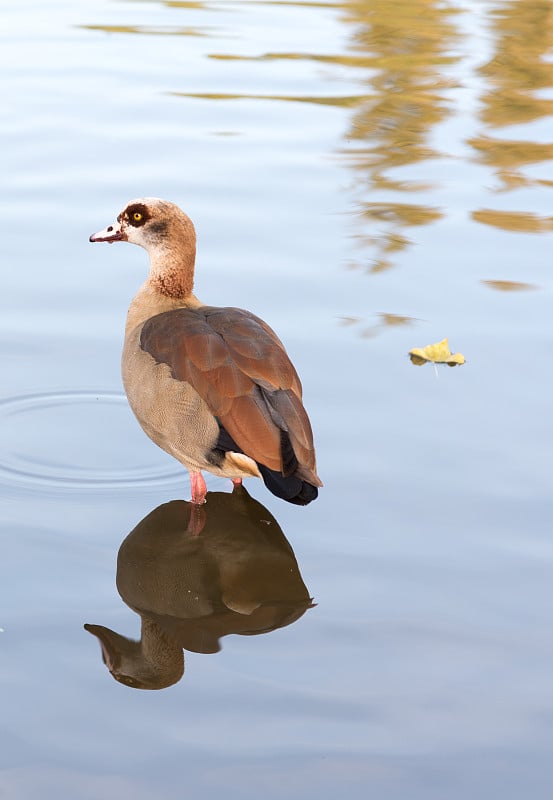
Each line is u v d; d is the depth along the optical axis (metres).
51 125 21.77
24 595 9.15
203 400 10.53
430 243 17.02
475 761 7.32
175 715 7.76
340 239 17.05
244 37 28.72
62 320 14.38
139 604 9.11
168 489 11.12
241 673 8.26
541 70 26.59
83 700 7.90
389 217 17.91
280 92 24.36
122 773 7.17
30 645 8.51
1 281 15.39
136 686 8.08
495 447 11.50
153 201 12.40
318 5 32.53
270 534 10.26
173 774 7.18
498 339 13.99
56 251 16.38
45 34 28.45
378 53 27.62
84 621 8.86
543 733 7.59
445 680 8.14
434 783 7.11
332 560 9.74
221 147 20.89
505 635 8.66
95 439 11.92
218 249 16.56
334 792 7.03
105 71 25.42
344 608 9.05
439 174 19.97
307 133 21.92
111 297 15.09
